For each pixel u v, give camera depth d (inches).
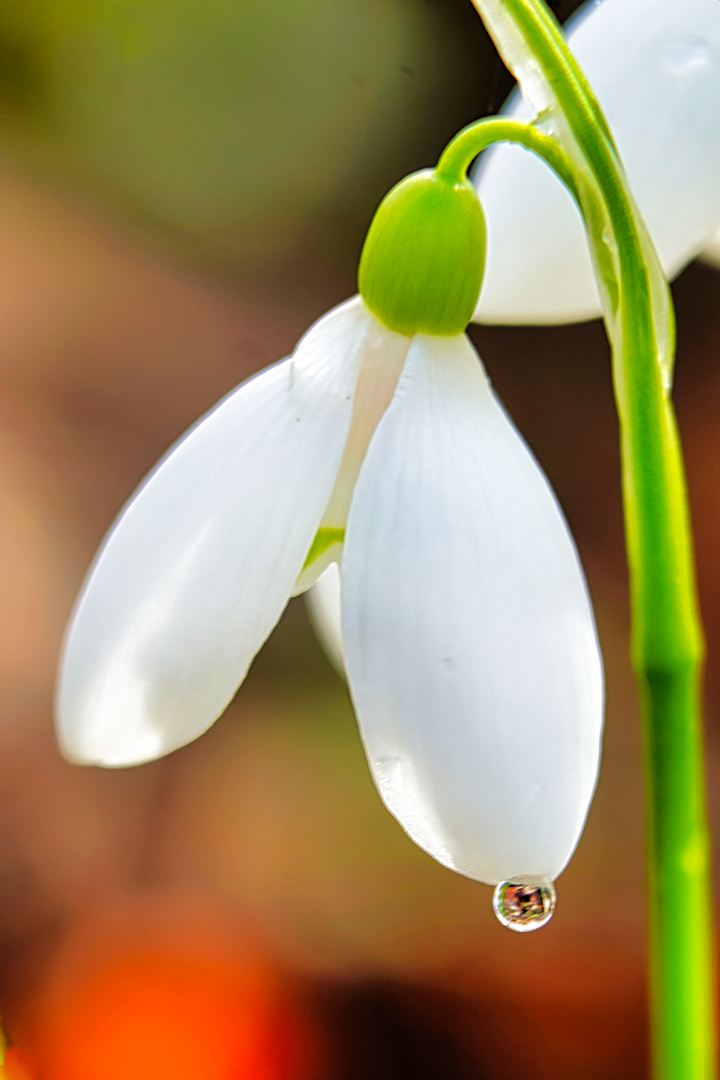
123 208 23.3
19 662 18.4
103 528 20.0
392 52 19.5
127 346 22.1
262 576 7.2
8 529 19.7
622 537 20.3
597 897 16.5
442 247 7.2
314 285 22.9
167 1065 14.7
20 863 16.6
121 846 16.9
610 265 7.0
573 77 7.0
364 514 7.1
